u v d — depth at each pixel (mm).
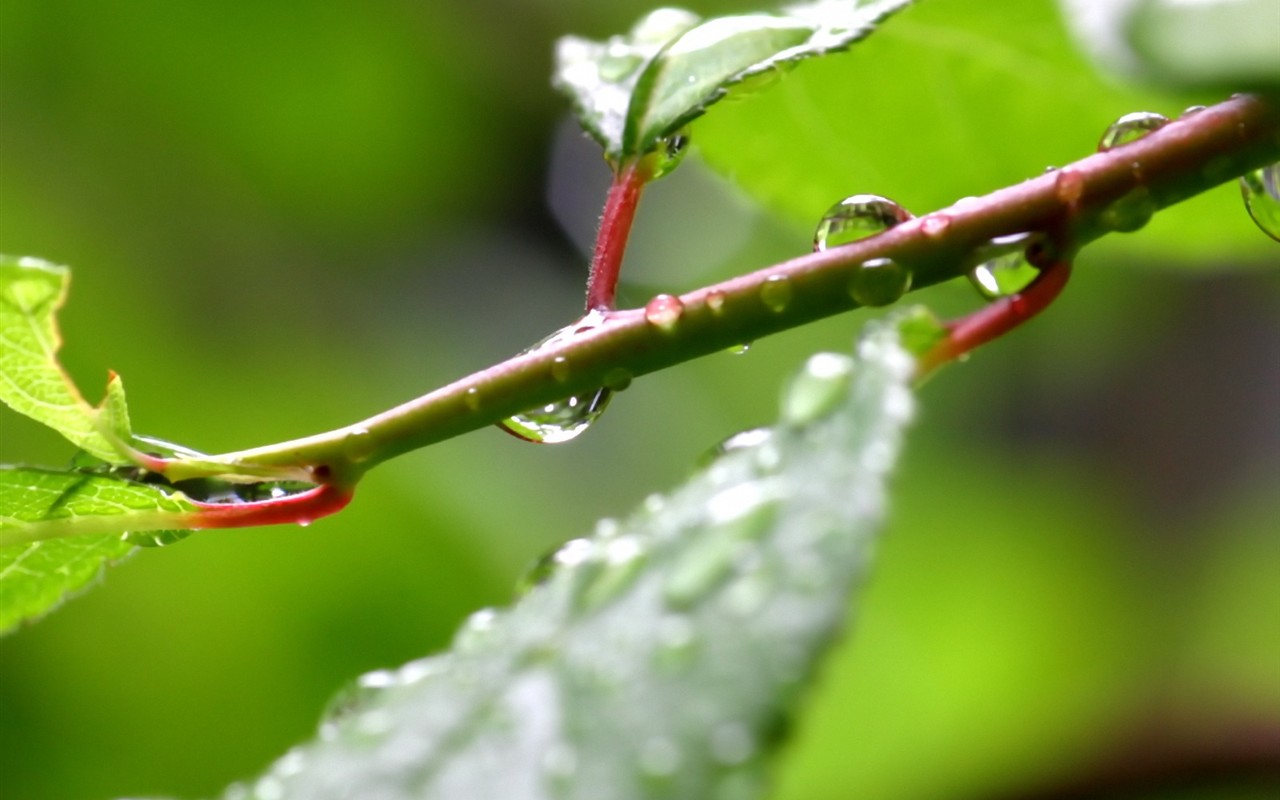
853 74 255
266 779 211
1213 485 434
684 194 457
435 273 428
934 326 221
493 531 368
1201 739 346
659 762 203
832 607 203
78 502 224
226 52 392
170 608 351
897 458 207
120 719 349
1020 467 446
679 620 206
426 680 212
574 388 223
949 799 368
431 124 417
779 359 440
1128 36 217
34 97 386
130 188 397
